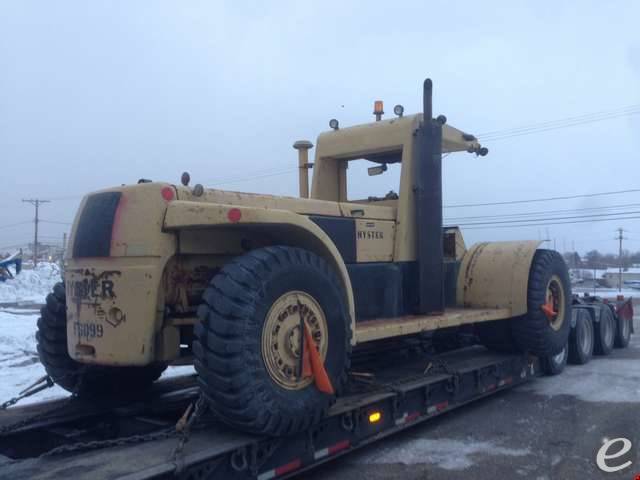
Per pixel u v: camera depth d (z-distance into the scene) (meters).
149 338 3.95
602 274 60.38
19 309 19.28
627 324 11.34
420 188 5.99
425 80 6.01
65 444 4.28
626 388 7.39
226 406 3.64
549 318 7.25
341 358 4.31
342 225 5.34
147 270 3.94
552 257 7.42
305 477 4.47
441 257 6.15
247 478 3.76
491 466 4.69
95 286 4.09
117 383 5.24
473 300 7.04
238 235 4.54
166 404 4.92
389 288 5.74
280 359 3.89
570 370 8.65
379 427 4.90
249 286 3.74
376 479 4.44
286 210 4.44
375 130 6.30
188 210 3.94
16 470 3.45
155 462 3.42
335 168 6.80
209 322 3.66
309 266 4.12
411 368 6.35
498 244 7.28
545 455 4.93
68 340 4.33
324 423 4.34
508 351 7.32
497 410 6.35
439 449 5.10
